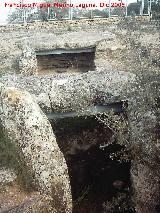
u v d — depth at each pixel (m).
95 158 3.02
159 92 2.43
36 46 4.07
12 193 2.03
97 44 3.97
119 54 3.73
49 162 2.03
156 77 2.47
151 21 5.02
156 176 2.36
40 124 2.07
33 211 1.92
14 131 2.10
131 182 2.59
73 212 2.90
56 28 5.11
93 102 2.66
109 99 2.65
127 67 3.33
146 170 2.39
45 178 2.01
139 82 2.51
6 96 2.14
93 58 4.12
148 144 2.36
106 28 4.89
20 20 5.34
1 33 4.98
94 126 2.90
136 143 2.42
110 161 2.97
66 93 2.63
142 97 2.46
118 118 2.51
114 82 2.68
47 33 4.79
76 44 4.06
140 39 4.09
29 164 2.05
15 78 2.79
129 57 3.58
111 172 2.97
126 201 2.77
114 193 2.91
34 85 2.66
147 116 2.43
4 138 2.18
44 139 2.05
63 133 2.87
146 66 2.76
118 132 2.54
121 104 2.69
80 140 2.95
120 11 5.39
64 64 4.23
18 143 2.08
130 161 2.69
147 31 4.50
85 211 2.91
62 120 2.78
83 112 2.68
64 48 4.09
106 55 3.79
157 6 5.16
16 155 2.11
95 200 2.94
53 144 2.08
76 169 3.04
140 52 3.44
